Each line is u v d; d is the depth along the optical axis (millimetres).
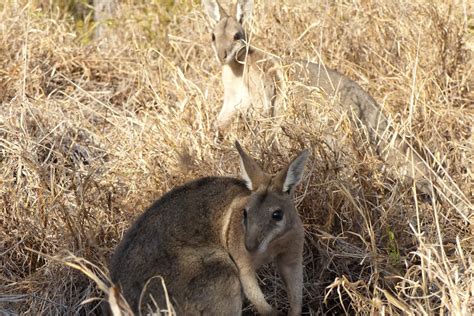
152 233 9453
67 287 10758
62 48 16516
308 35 15945
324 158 11297
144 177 11648
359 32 16047
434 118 13438
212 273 9383
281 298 10836
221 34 15000
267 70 14742
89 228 10883
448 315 9531
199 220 9594
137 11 18688
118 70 16281
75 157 12969
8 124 13141
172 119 12781
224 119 13508
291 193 9820
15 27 16438
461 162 12703
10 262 11242
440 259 9805
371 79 15453
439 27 15305
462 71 15266
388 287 10273
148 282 9023
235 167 11695
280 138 11906
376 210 11172
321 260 10727
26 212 11523
